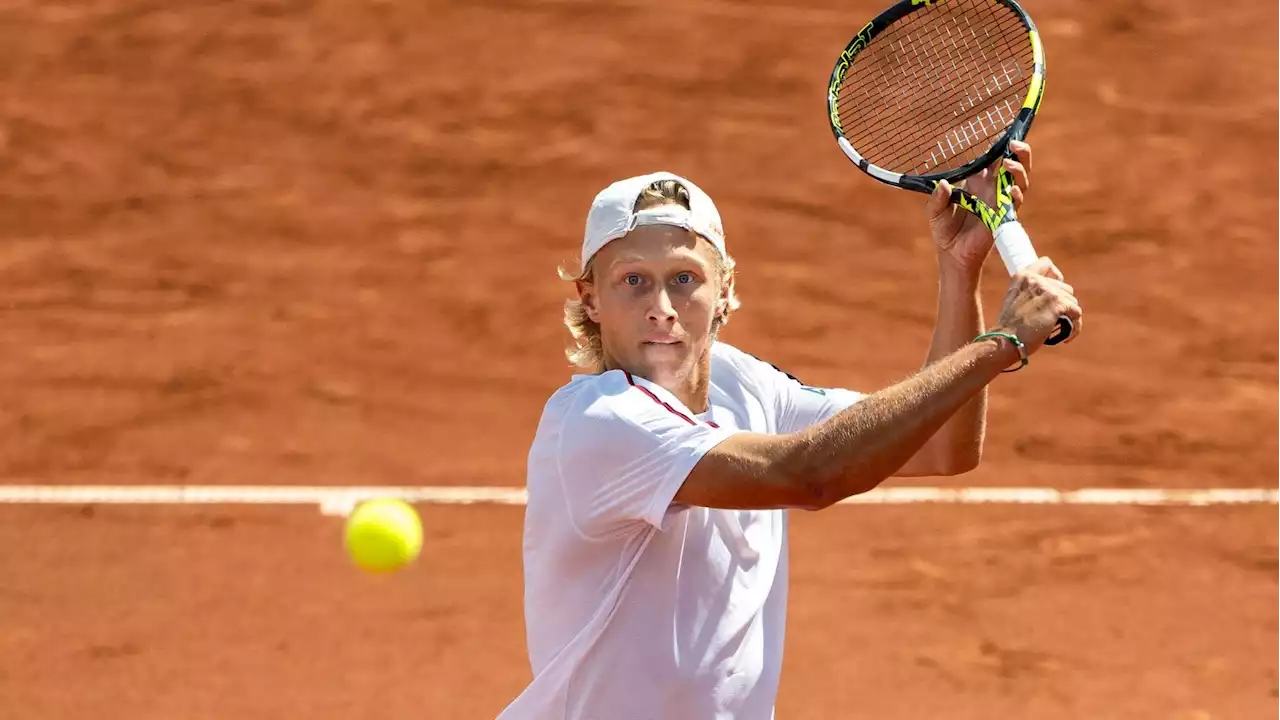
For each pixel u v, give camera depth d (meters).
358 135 49.72
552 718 11.77
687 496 10.89
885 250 47.00
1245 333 43.97
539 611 11.98
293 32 52.81
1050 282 11.30
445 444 36.56
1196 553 32.06
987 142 27.06
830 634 27.55
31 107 49.50
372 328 42.03
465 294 43.78
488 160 49.22
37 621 27.33
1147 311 45.00
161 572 29.53
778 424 13.62
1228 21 57.06
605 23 54.38
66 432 36.31
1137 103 53.78
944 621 28.30
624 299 11.81
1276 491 35.69
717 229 11.99
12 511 32.28
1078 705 25.20
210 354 40.28
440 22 53.75
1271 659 27.23
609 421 11.05
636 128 50.88
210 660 26.00
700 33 54.34
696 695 11.50
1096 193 49.97
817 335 43.25
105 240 45.06
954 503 33.97
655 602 11.41
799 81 53.00
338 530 31.77
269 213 46.50
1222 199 50.00
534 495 11.84
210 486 33.94
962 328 13.92
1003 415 39.06
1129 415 39.44
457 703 24.53
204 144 48.91
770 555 12.06
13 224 45.34
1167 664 26.91
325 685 25.11
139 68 51.25
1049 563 31.11
